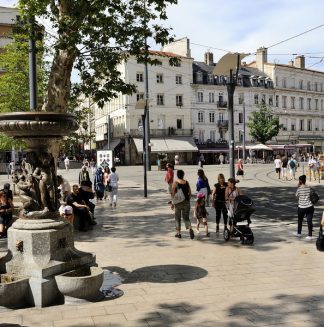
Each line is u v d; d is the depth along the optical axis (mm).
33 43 12414
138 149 56469
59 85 13102
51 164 7113
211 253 9406
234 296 6535
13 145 19734
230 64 13117
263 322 5504
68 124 6918
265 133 61469
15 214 14250
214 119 64812
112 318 5734
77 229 12305
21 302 6250
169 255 9273
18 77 20047
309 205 10891
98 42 13133
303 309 5945
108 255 9344
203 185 11953
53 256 6625
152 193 22719
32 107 12359
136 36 13234
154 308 6086
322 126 79875
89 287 6312
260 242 10555
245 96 67562
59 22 12078
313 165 28594
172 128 60219
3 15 45156
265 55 73562
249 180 28875
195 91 62688
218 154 63250
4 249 10039
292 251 9523
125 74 56719
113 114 63312
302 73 76438
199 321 5578
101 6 12211
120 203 18812
